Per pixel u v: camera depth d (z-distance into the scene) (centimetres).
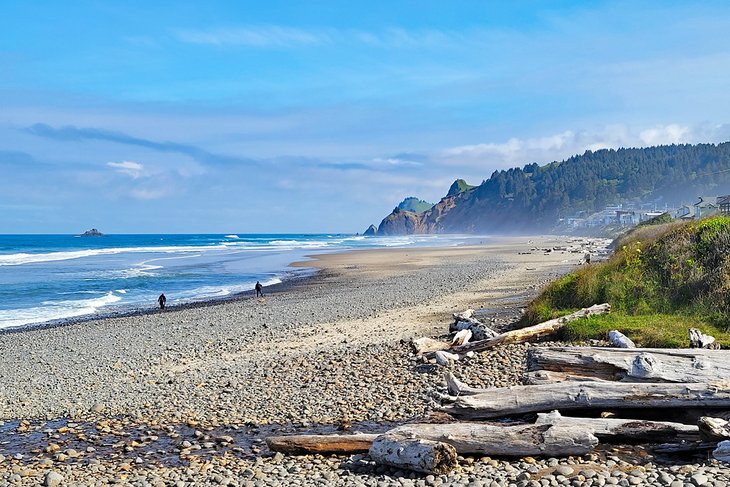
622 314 1644
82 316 3169
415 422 938
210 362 1827
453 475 792
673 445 825
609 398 895
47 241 17600
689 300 1639
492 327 1950
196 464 936
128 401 1389
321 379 1425
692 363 934
